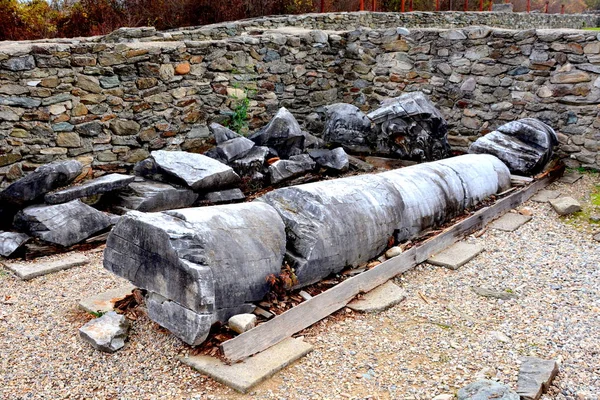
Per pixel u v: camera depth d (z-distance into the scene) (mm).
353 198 4969
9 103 6312
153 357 3785
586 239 6020
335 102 10297
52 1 12406
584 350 3836
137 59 7297
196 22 12555
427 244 5410
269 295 4090
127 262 4023
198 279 3555
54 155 6754
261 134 7797
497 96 8852
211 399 3334
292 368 3646
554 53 8180
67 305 4637
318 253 4402
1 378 3615
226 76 8398
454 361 3729
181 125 7973
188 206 6625
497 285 4949
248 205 4418
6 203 5777
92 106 7000
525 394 3230
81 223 5824
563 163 8188
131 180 6363
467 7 19953
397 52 9648
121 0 12578
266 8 13320
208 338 3801
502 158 7492
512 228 6273
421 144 8023
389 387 3451
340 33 10125
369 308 4418
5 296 4805
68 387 3523
